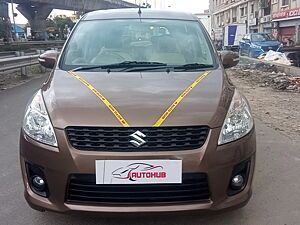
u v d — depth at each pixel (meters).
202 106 3.10
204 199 2.93
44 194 3.07
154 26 4.67
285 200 3.85
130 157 2.83
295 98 9.92
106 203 2.88
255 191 4.06
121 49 4.32
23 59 14.48
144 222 3.39
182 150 2.88
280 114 7.91
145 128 2.88
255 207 3.70
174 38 4.50
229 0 56.81
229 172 2.97
